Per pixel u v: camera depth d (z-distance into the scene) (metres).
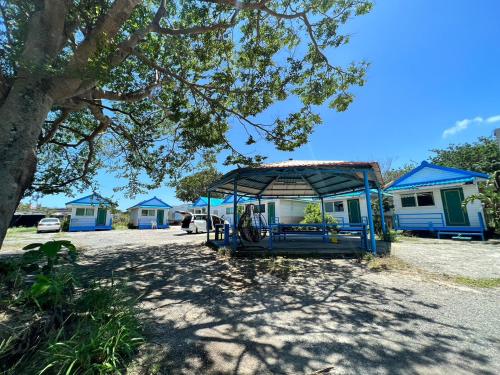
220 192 12.18
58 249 3.13
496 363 2.28
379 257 7.23
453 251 8.34
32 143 2.92
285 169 7.49
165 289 4.71
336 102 7.35
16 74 3.20
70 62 3.54
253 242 10.11
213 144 7.30
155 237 15.96
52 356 2.07
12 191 2.62
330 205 19.55
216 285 4.96
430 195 14.08
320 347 2.63
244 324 3.21
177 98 6.73
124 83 5.74
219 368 2.30
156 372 2.24
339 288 4.66
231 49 6.73
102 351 2.28
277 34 7.03
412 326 3.06
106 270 6.22
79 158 9.37
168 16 6.05
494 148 20.80
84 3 3.99
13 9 3.39
